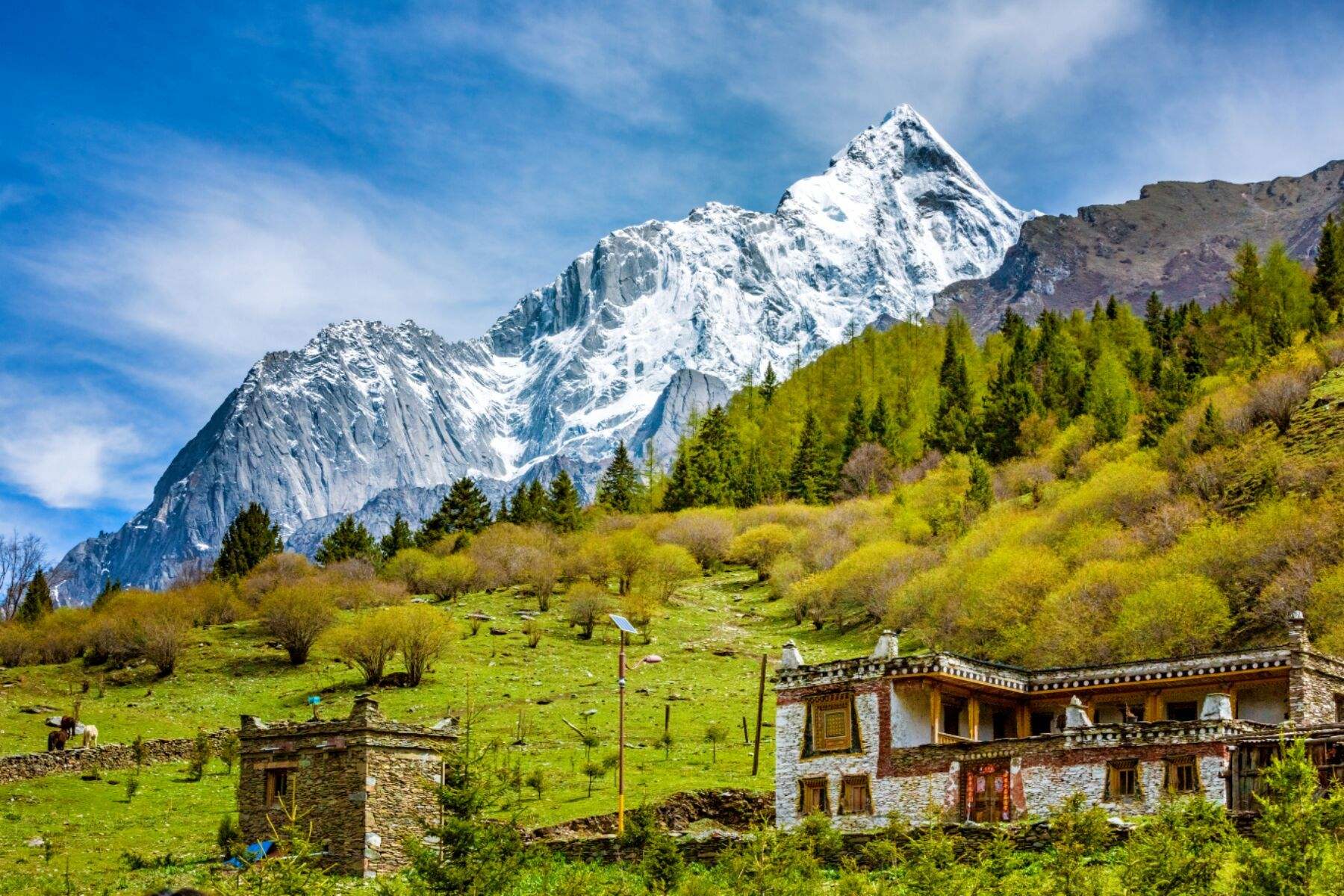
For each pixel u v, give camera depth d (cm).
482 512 18175
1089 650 9256
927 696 5791
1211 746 4894
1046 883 3956
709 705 9625
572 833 5912
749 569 16075
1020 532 12369
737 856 4406
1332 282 17850
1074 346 19600
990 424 17188
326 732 5403
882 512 15812
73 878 5194
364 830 5209
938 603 11406
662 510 19225
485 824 4306
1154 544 10831
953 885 3906
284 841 4881
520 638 12212
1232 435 12238
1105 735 5128
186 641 12544
